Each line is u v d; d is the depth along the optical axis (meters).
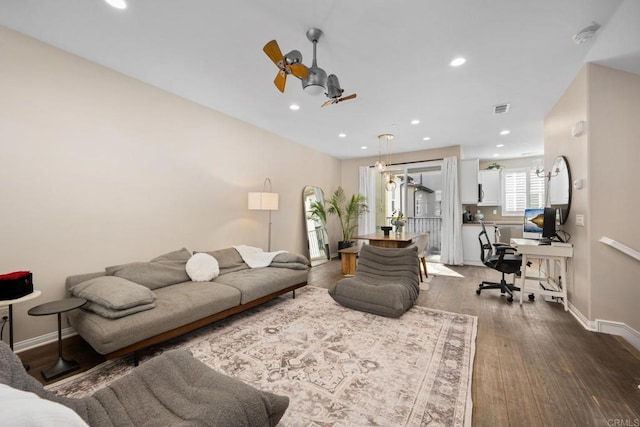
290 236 5.58
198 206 3.77
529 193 7.13
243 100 3.66
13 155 2.29
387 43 2.41
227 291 2.78
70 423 0.73
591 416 1.55
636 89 2.56
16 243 2.31
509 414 1.58
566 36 2.30
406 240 4.27
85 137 2.70
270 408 1.28
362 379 1.90
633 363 2.08
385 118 4.31
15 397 0.76
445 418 1.54
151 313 2.18
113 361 2.15
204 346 2.38
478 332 2.65
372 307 3.04
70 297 2.48
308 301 3.54
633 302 2.56
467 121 4.46
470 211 7.62
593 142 2.68
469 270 5.41
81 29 2.26
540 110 3.95
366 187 7.23
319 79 2.22
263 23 2.16
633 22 2.07
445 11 2.02
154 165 3.27
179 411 1.17
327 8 1.99
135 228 3.09
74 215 2.63
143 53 2.60
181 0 1.92
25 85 2.35
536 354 2.23
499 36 2.31
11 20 2.15
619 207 2.60
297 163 5.84
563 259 3.20
